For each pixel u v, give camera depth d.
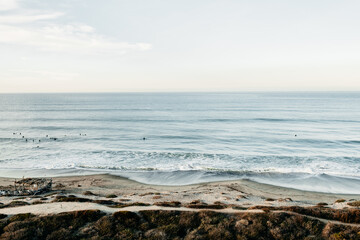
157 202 18.20
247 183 27.80
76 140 51.34
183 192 24.03
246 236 12.48
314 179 28.78
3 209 15.47
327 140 50.25
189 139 52.06
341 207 17.47
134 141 50.44
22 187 24.70
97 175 30.53
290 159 37.00
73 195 21.86
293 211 15.36
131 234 12.35
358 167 33.12
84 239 11.77
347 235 12.16
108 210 14.78
